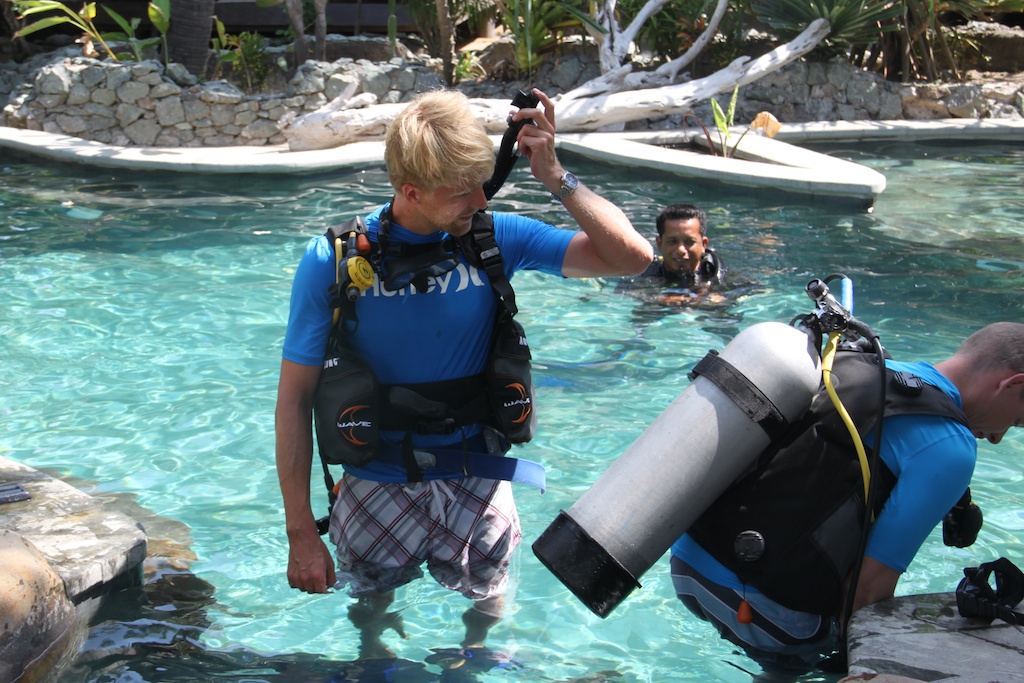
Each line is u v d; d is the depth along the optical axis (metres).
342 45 14.14
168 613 2.88
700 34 13.55
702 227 6.26
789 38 13.55
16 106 11.23
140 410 4.49
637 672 2.62
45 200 8.61
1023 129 13.29
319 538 2.52
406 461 2.54
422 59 14.12
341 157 10.04
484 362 2.61
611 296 6.16
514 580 2.99
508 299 2.52
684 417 2.37
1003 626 2.35
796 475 2.40
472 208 2.33
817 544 2.38
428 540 2.65
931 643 2.25
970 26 16.44
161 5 11.59
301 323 2.46
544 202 8.65
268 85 13.62
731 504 2.44
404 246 2.49
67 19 12.29
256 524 3.48
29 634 2.43
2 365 4.97
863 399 2.41
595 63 13.55
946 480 2.31
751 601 2.45
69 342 5.30
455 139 2.23
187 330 5.52
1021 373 2.42
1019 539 3.38
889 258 7.10
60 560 2.76
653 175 10.20
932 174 10.78
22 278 6.35
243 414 4.46
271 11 15.31
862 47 15.08
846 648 2.32
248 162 9.84
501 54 14.25
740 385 2.34
